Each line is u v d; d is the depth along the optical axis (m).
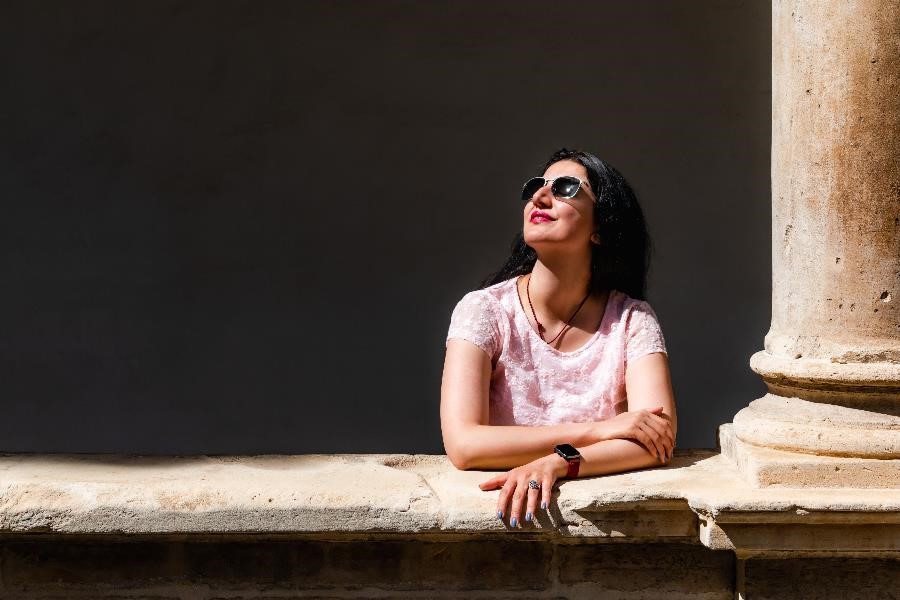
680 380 12.23
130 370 12.21
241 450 12.25
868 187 4.61
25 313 12.14
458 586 4.70
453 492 4.58
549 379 5.06
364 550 4.70
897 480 4.53
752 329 12.23
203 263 12.27
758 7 12.02
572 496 4.51
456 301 12.31
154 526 4.49
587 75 12.12
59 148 12.12
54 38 12.04
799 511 4.33
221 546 4.71
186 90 12.16
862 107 4.58
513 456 4.75
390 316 12.36
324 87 12.21
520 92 12.16
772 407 4.87
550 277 5.07
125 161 12.17
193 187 12.23
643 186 12.18
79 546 4.73
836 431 4.59
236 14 12.11
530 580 4.70
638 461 4.79
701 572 4.70
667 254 12.23
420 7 12.12
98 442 12.16
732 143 12.15
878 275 4.63
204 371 12.27
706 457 5.16
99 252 12.19
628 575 4.70
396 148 12.26
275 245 12.31
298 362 12.34
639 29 12.07
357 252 12.34
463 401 4.87
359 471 4.88
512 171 12.21
